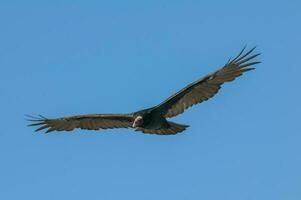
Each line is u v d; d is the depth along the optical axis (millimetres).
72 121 20078
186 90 19141
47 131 20281
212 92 19266
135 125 19188
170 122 19531
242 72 19031
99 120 19969
